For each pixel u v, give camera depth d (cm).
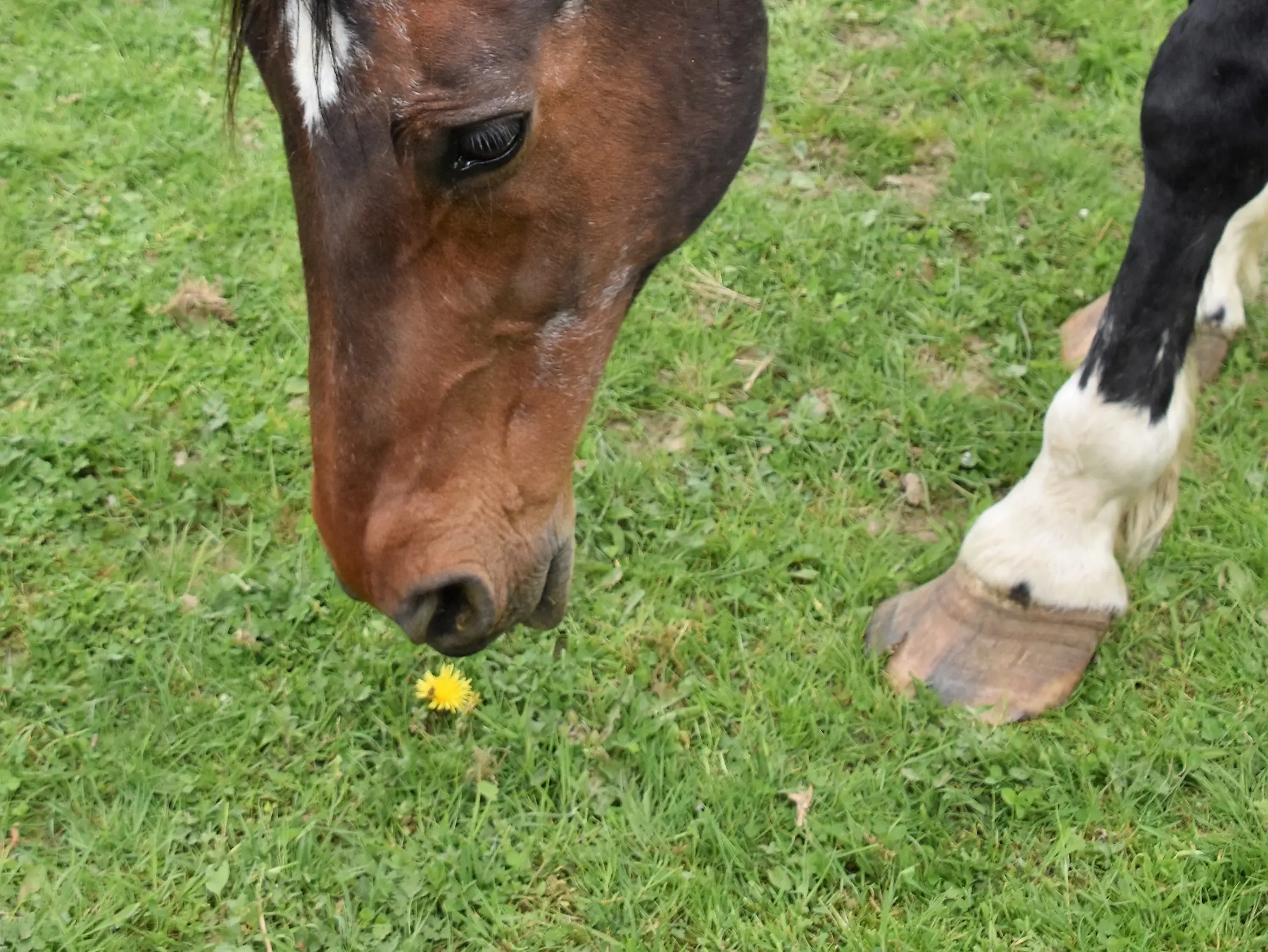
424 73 135
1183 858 212
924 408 304
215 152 385
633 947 203
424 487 167
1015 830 220
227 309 332
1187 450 234
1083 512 230
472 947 208
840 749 233
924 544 273
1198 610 256
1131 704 236
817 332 321
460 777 229
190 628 255
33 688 244
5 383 310
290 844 219
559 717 238
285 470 292
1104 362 219
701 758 231
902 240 352
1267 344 311
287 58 140
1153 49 414
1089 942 203
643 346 318
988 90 405
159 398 308
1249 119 192
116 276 342
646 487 285
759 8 186
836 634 252
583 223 163
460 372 163
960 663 238
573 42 151
